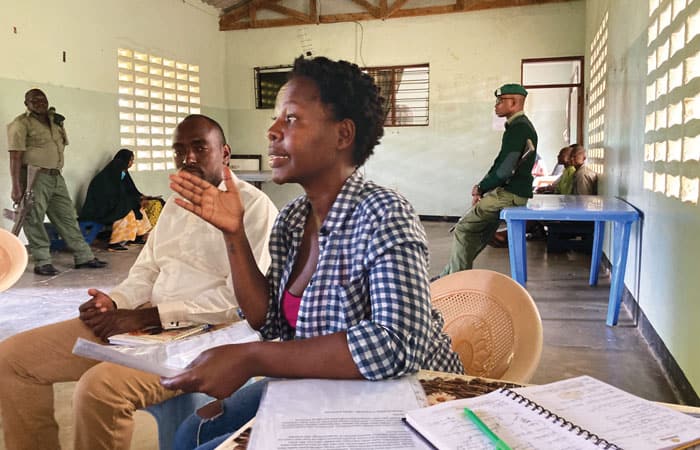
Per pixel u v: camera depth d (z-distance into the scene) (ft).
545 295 15.33
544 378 9.73
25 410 5.40
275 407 2.67
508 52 31.14
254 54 35.45
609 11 18.85
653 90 11.39
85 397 4.70
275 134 3.34
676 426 2.35
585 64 28.81
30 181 17.35
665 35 10.25
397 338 2.91
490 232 15.31
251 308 3.80
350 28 33.55
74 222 19.39
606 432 2.30
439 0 31.86
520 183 14.38
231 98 36.22
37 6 22.11
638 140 13.09
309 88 3.28
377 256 3.06
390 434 2.43
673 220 9.43
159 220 6.27
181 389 2.86
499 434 2.29
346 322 3.18
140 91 28.30
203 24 33.65
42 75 22.45
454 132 32.50
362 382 2.94
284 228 3.90
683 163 8.81
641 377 9.71
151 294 6.22
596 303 14.49
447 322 5.15
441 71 32.30
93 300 5.76
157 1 29.37
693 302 8.12
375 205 3.20
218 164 6.19
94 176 25.38
